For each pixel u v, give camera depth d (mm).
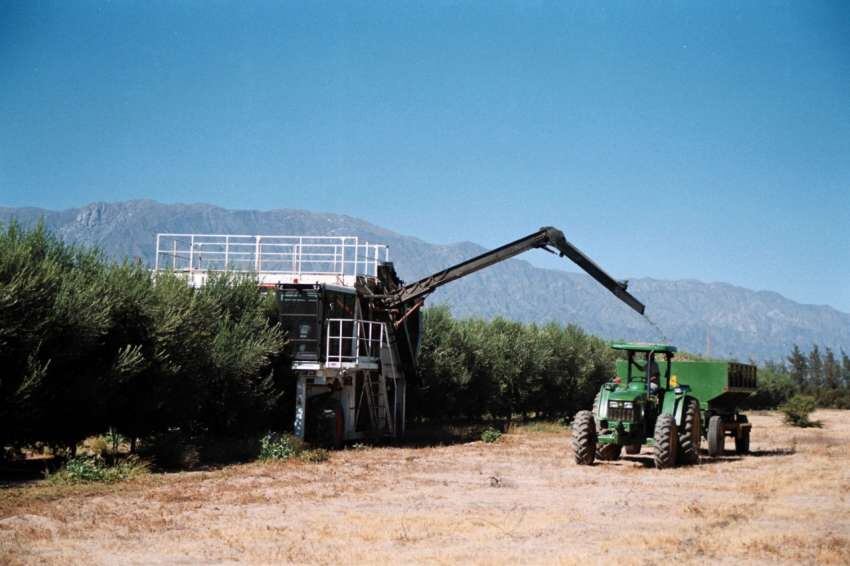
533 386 51000
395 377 34750
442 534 12930
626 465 24016
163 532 13078
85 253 24000
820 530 13367
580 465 23828
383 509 15539
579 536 12789
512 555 11352
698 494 17703
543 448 30469
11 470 21641
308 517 14547
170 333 23953
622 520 14250
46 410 21312
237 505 15984
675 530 13328
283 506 15875
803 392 114250
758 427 50406
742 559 11188
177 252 31531
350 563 10953
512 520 14180
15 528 13281
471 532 13102
